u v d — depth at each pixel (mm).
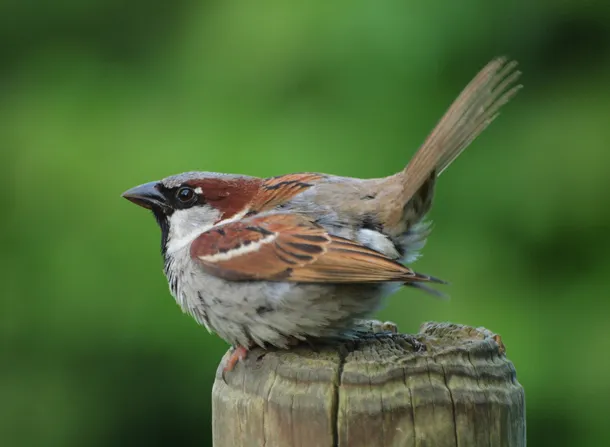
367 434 5125
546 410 10875
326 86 11656
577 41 11930
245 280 6805
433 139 6914
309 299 6680
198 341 11312
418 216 7016
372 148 11375
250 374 5586
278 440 5285
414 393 5160
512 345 10922
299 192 7234
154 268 11328
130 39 12898
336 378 5230
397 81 11508
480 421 5180
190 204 7527
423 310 11195
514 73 6906
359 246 6715
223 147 11414
